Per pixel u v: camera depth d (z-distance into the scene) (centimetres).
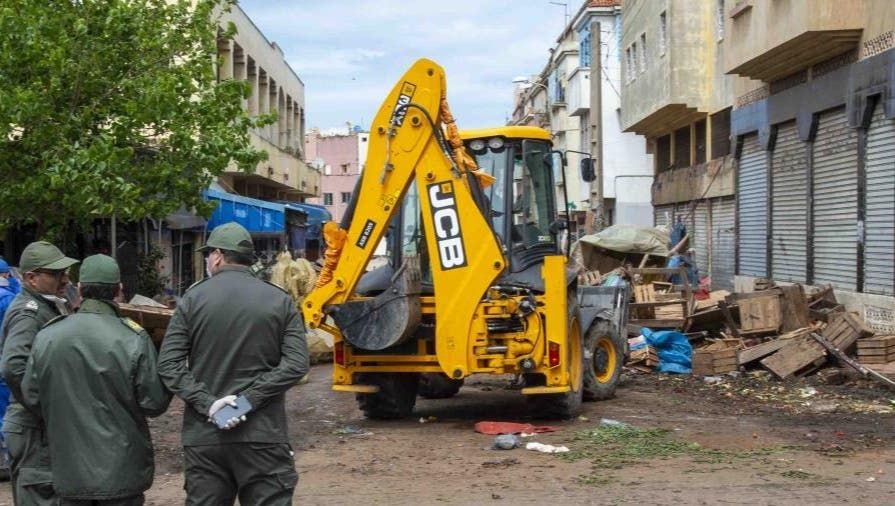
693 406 1183
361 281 1095
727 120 2522
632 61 3155
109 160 1245
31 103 1207
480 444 949
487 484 775
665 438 959
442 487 768
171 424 1087
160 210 1403
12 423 561
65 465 489
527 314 1003
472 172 990
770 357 1389
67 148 1242
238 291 505
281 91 4356
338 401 1268
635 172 4194
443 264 988
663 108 2711
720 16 2542
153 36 1407
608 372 1245
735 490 740
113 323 503
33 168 1274
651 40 2830
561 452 894
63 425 489
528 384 1046
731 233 2477
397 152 997
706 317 1698
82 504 490
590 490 747
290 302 514
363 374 1071
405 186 995
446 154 990
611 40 4191
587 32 4322
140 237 2047
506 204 1064
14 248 1780
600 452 894
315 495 750
